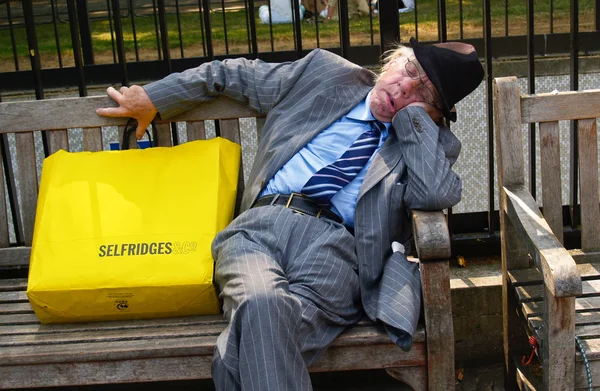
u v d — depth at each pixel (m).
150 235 2.36
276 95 2.56
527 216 2.29
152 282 2.29
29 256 2.69
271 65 2.61
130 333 2.27
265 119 2.65
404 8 5.69
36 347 2.20
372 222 2.32
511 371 2.59
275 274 2.11
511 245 2.56
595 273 2.55
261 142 2.58
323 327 2.17
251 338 1.94
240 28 5.50
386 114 2.45
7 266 2.71
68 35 5.65
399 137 2.37
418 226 2.16
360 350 2.18
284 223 2.31
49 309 2.33
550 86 4.05
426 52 2.40
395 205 2.33
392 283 2.22
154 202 2.42
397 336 2.12
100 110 2.59
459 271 3.01
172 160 2.51
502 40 4.14
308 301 2.15
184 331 2.25
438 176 2.26
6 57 5.39
